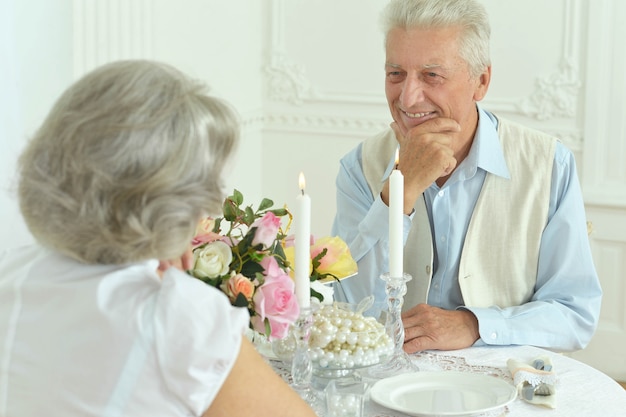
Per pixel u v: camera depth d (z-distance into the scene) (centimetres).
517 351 224
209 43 432
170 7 398
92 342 129
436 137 237
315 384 198
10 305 136
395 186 196
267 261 182
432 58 238
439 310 229
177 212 129
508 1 426
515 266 249
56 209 130
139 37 375
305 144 480
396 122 256
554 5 419
